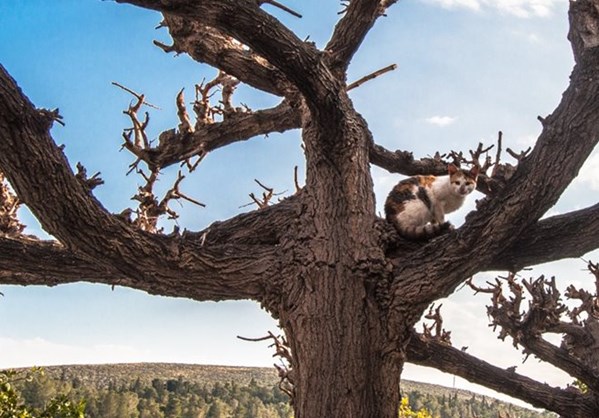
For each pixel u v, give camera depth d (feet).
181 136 29.94
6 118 18.90
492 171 29.91
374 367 22.29
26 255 24.95
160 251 22.15
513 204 21.27
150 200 29.76
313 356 22.08
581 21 21.84
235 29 21.70
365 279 22.91
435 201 26.40
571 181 21.27
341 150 24.72
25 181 19.70
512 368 32.73
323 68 23.36
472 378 31.96
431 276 22.43
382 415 22.09
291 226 24.73
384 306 22.85
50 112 19.81
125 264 21.77
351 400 21.59
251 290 23.68
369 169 25.32
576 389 34.32
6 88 18.93
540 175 21.08
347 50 28.09
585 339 36.86
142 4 20.33
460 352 31.91
